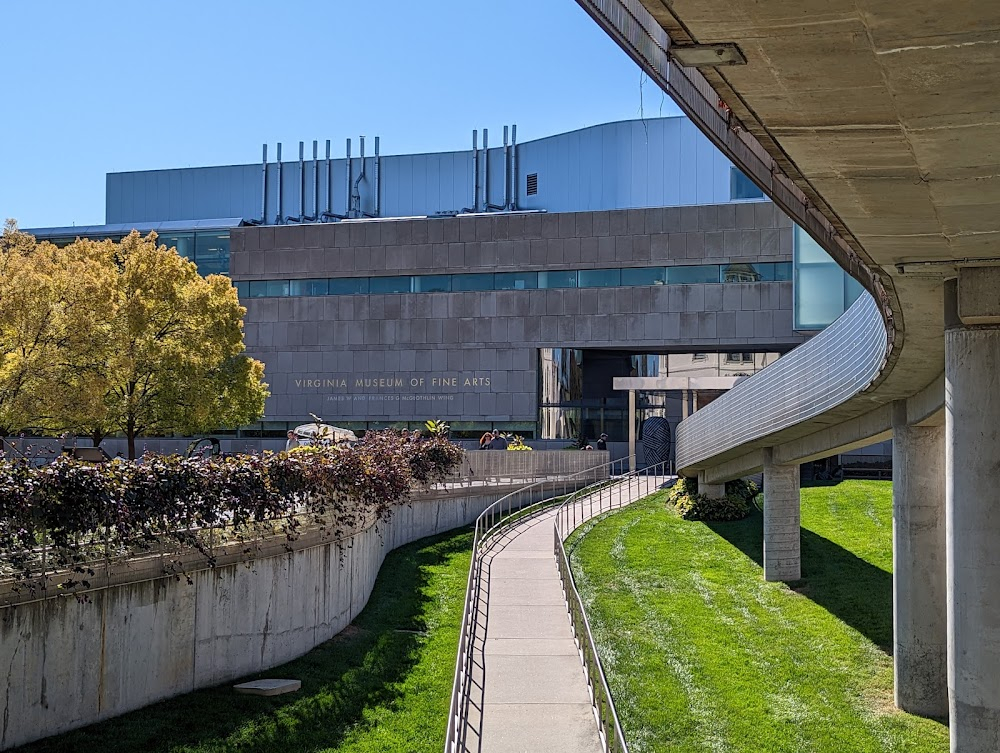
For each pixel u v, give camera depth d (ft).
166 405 110.32
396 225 159.53
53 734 38.27
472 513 105.40
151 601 43.27
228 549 47.91
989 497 32.50
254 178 229.66
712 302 149.18
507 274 156.56
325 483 55.47
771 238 147.84
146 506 40.93
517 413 154.40
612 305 152.35
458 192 216.13
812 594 72.49
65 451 43.34
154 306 109.09
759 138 20.15
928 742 44.52
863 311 47.57
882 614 65.92
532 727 40.32
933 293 34.12
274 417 161.58
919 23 14.65
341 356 160.15
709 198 182.50
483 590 67.51
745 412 76.43
